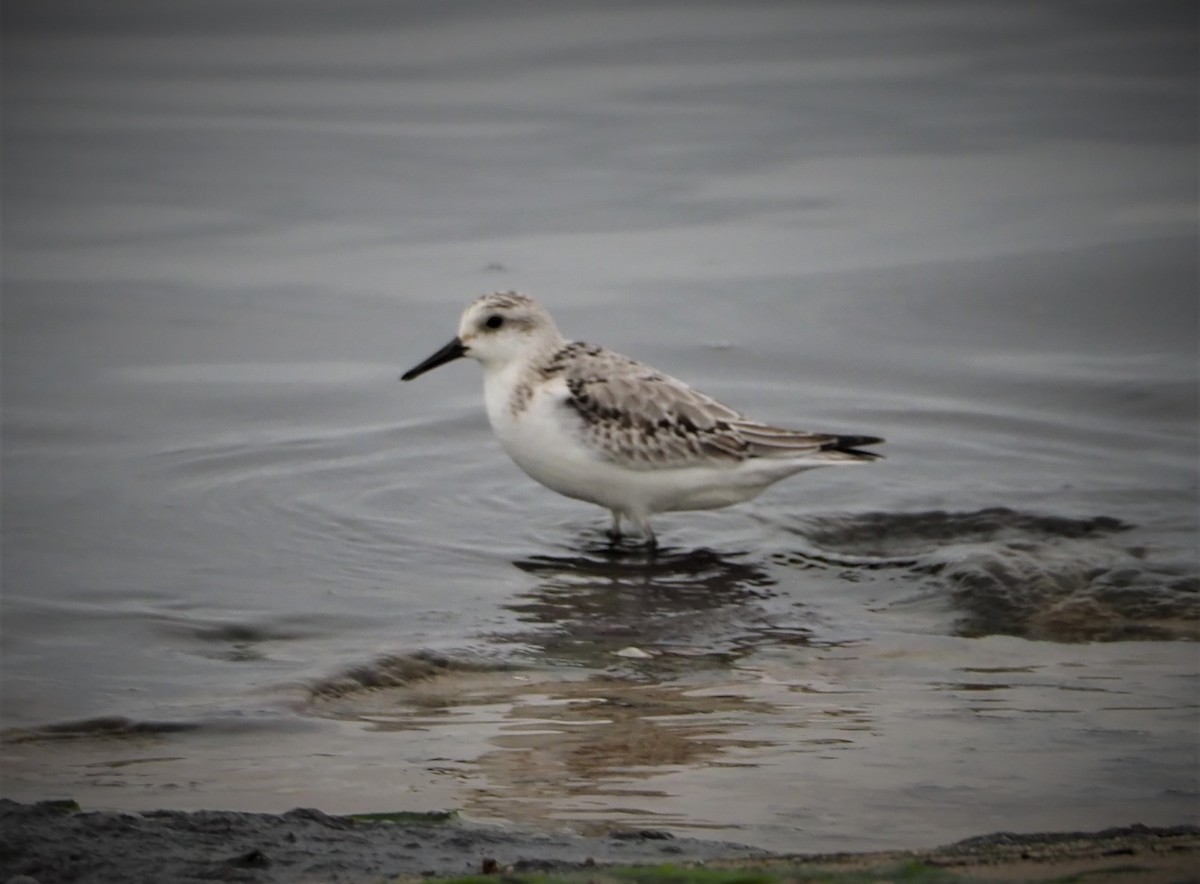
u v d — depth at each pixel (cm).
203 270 2070
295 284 2025
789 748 934
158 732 957
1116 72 2878
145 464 1492
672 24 3175
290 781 879
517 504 1448
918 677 1069
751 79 2866
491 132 2614
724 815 828
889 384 1722
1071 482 1454
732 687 1050
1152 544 1311
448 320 1914
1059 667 1086
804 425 1616
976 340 1836
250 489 1444
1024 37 3084
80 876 689
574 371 1383
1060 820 820
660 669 1088
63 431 1568
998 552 1283
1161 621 1169
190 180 2403
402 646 1113
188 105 2739
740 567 1309
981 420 1619
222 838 739
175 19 3158
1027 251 2102
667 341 1838
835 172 2422
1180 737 949
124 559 1273
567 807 840
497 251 2127
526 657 1107
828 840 793
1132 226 2184
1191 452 1523
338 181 2402
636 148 2531
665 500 1370
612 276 2041
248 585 1231
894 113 2683
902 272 2044
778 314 1917
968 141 2544
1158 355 1780
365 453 1542
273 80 2866
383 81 2869
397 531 1366
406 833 760
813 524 1393
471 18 3188
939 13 3231
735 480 1363
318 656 1098
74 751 927
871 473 1494
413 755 923
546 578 1277
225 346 1828
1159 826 807
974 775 888
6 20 3112
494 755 923
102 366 1756
